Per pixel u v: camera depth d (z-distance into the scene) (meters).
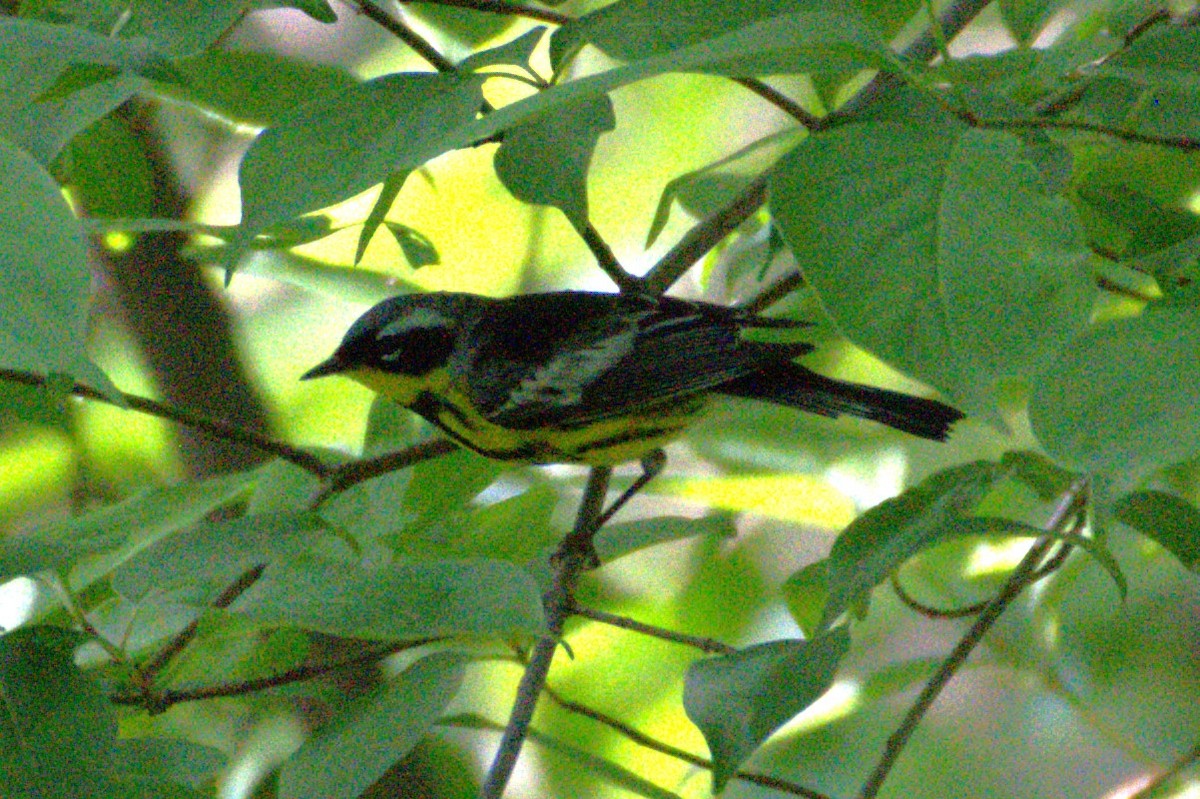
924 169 3.54
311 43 3.79
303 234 3.62
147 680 3.60
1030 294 3.43
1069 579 3.68
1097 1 3.68
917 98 3.57
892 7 3.62
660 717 3.74
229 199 3.75
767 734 3.56
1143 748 3.74
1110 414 3.26
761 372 3.67
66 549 3.58
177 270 3.73
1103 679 3.70
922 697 3.61
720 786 3.56
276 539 3.58
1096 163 3.62
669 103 3.80
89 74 3.57
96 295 3.75
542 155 3.58
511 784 3.75
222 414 3.74
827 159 3.54
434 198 3.79
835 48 3.48
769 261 3.62
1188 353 3.30
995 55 3.58
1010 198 3.54
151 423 3.76
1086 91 3.60
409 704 3.59
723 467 3.72
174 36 3.57
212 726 3.71
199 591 3.61
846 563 3.57
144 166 3.68
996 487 3.69
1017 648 3.69
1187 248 3.58
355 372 3.68
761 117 3.80
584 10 3.74
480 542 3.64
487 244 3.79
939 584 3.70
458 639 3.62
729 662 3.56
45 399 3.63
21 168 3.15
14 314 3.03
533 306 3.68
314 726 3.70
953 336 3.42
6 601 3.64
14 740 3.57
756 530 3.77
